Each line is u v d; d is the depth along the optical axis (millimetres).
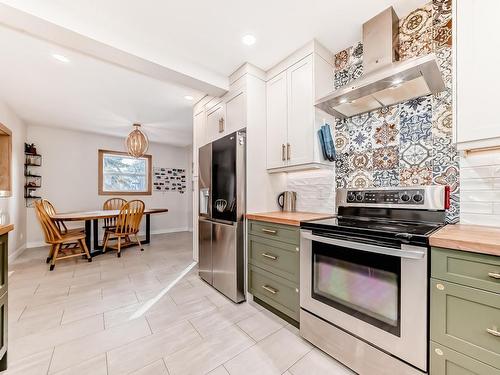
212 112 2803
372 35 1652
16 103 3199
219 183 2357
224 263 2248
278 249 1807
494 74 1108
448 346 975
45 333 1646
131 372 1292
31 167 4203
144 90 2830
